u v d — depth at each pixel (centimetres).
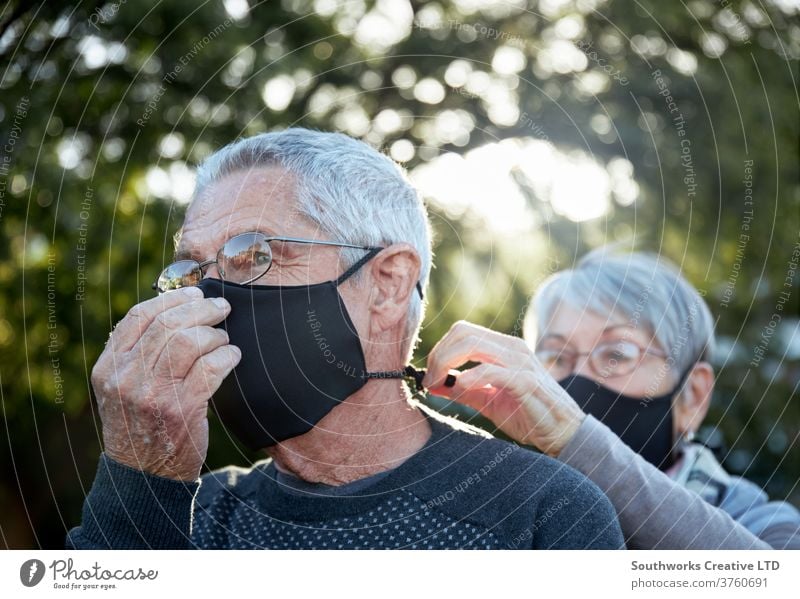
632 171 548
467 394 225
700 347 315
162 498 179
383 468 192
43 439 571
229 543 200
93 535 180
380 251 189
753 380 657
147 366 173
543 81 518
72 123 453
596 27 540
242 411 186
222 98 464
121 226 494
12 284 508
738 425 655
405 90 502
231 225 187
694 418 321
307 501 190
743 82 563
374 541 182
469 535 182
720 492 301
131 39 445
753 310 658
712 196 588
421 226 199
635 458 223
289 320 182
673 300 308
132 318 178
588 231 522
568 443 219
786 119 583
